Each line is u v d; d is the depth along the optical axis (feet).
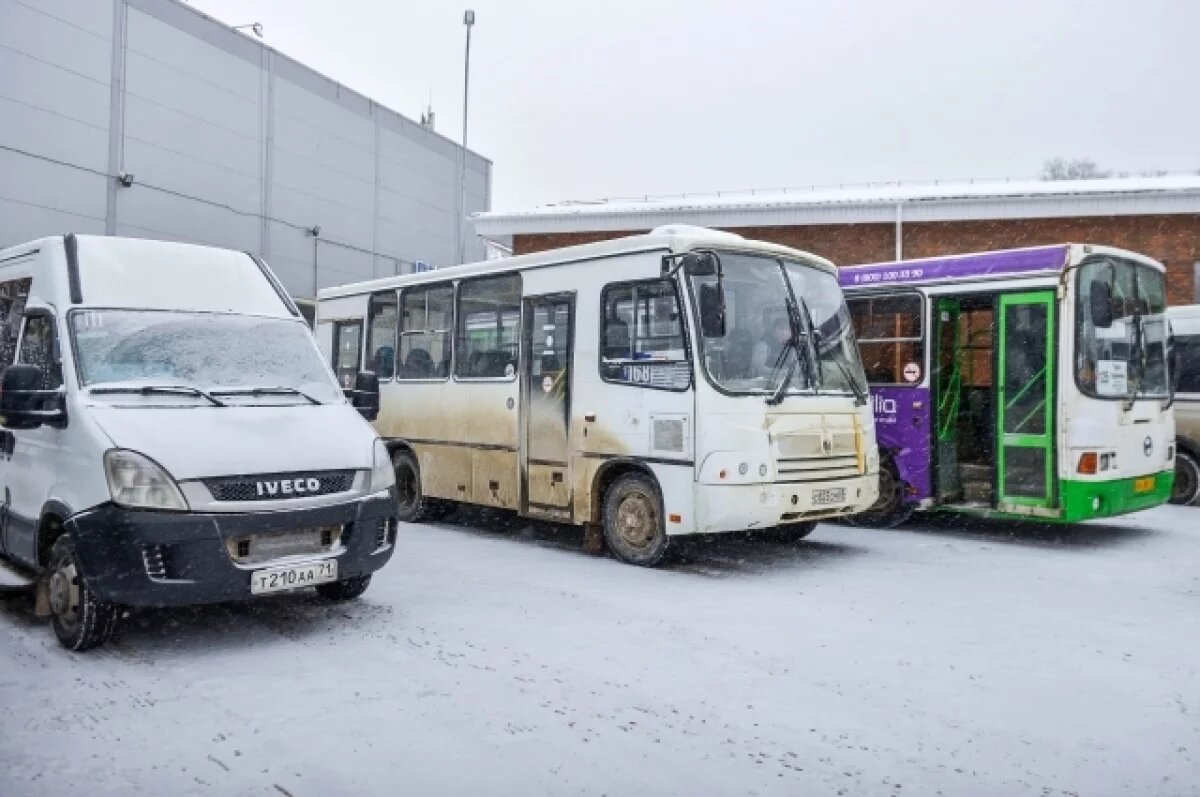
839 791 12.98
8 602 23.76
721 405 26.43
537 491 31.78
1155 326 35.27
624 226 74.69
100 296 22.50
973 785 13.21
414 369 38.14
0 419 23.20
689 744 14.56
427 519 38.63
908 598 24.30
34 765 13.65
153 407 20.38
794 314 28.91
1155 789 13.12
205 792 12.78
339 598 23.53
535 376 32.01
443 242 107.96
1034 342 31.91
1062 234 63.57
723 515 26.07
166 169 71.51
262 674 17.85
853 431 29.32
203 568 18.40
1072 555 30.76
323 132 88.53
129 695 16.69
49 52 62.59
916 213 65.16
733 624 21.54
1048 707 16.29
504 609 22.93
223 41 76.59
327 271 89.45
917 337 34.96
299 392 22.86
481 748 14.33
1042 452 31.65
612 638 20.34
